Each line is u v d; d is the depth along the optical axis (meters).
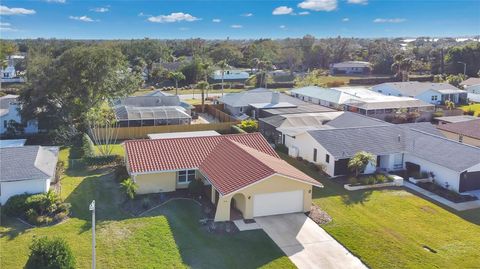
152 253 25.56
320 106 68.19
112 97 55.66
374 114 67.44
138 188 34.38
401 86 85.00
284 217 30.98
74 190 35.81
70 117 53.53
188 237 27.69
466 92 84.75
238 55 165.75
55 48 110.88
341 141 42.16
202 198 34.16
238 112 69.56
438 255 26.16
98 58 52.00
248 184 29.78
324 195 35.78
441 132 52.22
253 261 24.98
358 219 31.17
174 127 58.25
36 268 21.30
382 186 38.12
